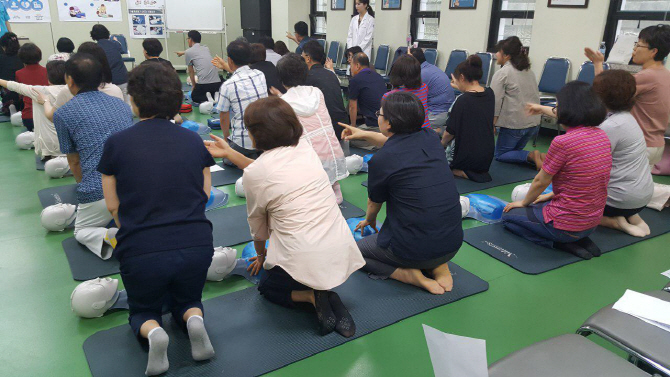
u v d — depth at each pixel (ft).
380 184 6.86
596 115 7.64
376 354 5.90
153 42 18.12
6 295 7.06
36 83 14.89
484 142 12.08
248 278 7.52
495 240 9.08
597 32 15.66
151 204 5.05
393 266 7.43
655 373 4.13
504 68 13.25
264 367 5.57
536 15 17.29
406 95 6.87
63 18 29.17
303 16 29.89
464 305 6.98
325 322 6.07
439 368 3.20
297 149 6.06
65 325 6.40
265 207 5.90
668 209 10.85
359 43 22.99
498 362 4.06
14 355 5.79
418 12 22.26
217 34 33.76
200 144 5.54
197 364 5.57
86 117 7.55
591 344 4.28
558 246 8.75
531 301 7.14
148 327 5.27
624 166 8.96
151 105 5.21
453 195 6.82
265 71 14.16
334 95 12.66
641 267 8.21
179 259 5.13
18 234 9.04
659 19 14.55
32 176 12.32
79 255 8.20
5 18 26.86
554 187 8.36
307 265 5.76
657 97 10.16
